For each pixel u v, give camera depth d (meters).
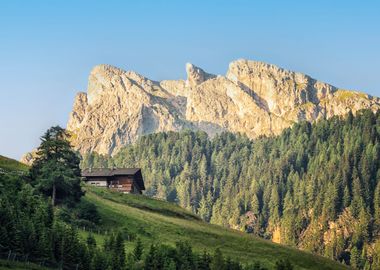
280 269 109.06
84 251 94.50
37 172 131.62
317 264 129.12
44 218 102.25
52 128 136.12
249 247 132.88
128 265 94.50
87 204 129.12
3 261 86.94
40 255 91.44
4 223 92.50
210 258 105.00
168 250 102.56
